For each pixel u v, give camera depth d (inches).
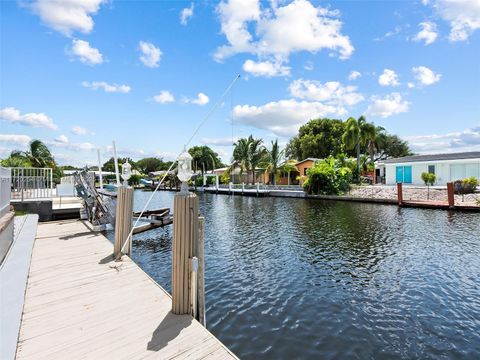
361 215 647.8
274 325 188.4
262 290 243.1
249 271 290.2
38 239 284.2
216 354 104.8
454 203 721.0
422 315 199.6
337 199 1000.2
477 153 1055.0
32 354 103.4
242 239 433.1
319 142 1800.0
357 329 182.9
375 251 355.9
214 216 679.7
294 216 658.8
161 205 1047.0
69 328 121.2
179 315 133.1
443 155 1151.0
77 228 340.8
